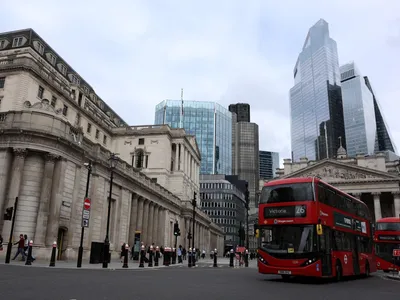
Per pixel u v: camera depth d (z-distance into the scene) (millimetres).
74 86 60312
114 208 41250
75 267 22812
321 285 18156
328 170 81688
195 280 17781
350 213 24547
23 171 29297
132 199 47219
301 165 89375
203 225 86688
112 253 39344
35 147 29453
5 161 29109
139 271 23203
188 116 183125
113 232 40688
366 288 17109
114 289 12203
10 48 52844
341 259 21094
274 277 23109
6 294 9891
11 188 28391
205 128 183625
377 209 76062
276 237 19328
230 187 148750
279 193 19984
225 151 197625
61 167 30688
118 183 41938
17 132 29172
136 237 39094
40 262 26094
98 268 23453
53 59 59625
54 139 30141
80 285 12828
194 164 91438
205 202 145625
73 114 59000
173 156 78938
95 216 36188
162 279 17406
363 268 25453
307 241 18422
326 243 19312
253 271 30219
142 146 73500
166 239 61281
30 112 30266
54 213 29547
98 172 36875
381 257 34344
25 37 53719
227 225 143500
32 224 28828
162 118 181500
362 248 26312
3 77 48031
